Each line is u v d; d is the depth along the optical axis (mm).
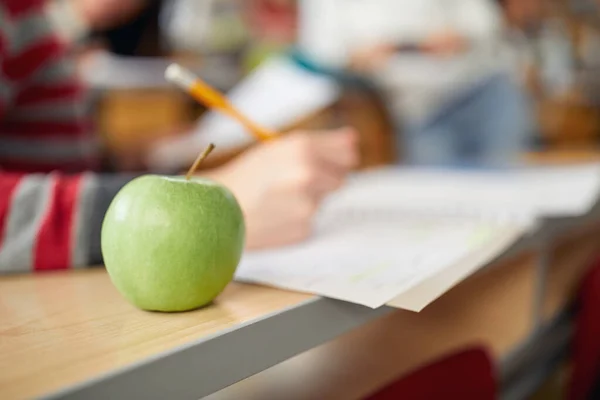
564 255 1177
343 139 813
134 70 1999
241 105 1361
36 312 593
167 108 2104
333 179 787
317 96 1321
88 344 542
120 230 588
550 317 996
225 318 577
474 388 712
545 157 1908
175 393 533
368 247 731
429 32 2445
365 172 1504
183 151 1375
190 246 582
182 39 2941
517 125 2389
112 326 568
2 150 947
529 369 929
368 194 1098
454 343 834
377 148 1891
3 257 666
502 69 2418
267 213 731
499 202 941
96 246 686
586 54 3389
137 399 519
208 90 770
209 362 547
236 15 3180
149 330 561
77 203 692
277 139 801
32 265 672
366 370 767
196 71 2533
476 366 720
